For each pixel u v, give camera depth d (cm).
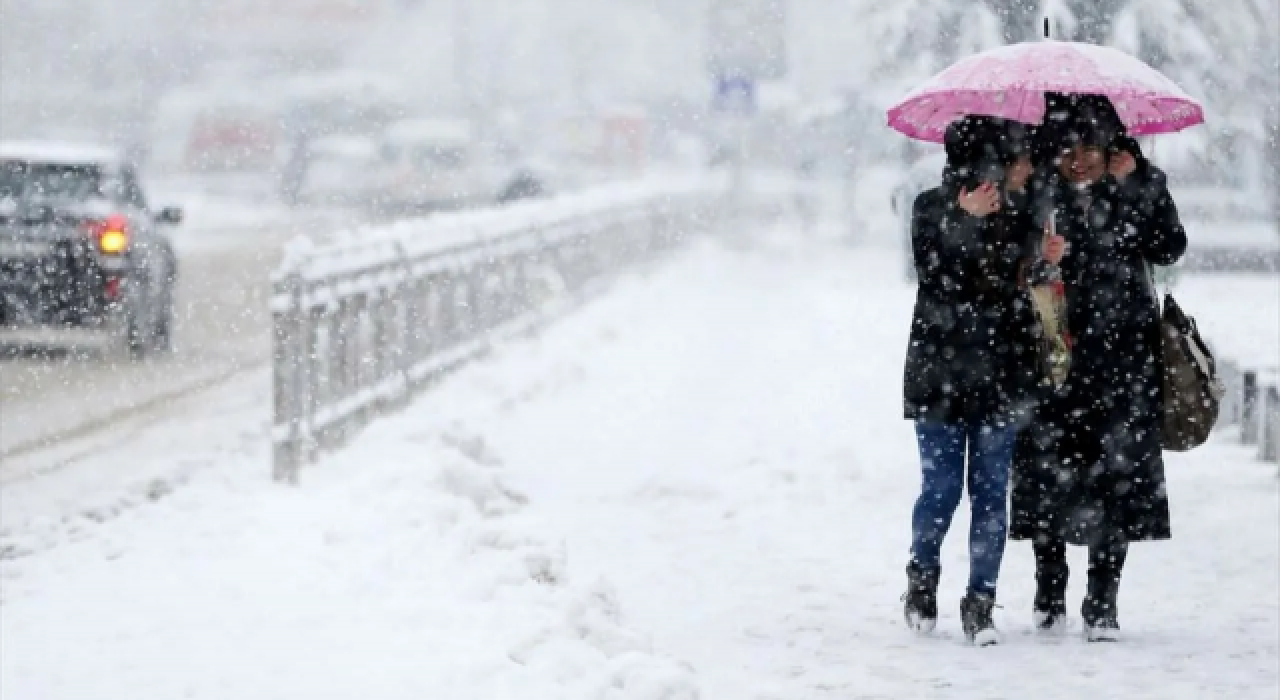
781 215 7700
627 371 3594
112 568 1742
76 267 3691
